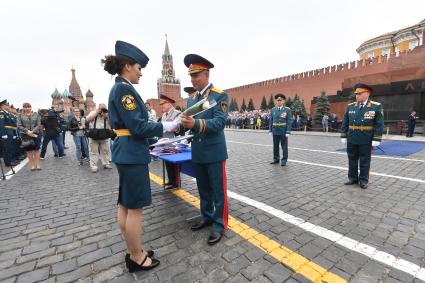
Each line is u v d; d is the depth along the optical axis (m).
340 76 28.20
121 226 2.15
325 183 4.68
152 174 5.75
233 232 2.80
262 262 2.25
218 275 2.08
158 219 3.21
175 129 2.12
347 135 4.56
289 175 5.34
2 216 3.43
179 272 2.14
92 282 2.04
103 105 5.92
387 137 13.56
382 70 23.83
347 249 2.42
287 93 35.62
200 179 2.86
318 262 2.23
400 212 3.26
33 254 2.47
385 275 2.04
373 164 6.30
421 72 16.14
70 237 2.80
